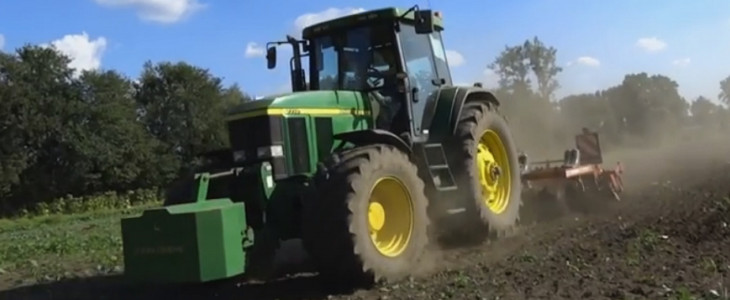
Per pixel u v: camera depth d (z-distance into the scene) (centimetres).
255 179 722
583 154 1255
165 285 728
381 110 866
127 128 5619
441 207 881
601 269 693
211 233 632
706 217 920
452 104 920
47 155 5297
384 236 745
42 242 1539
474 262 802
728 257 705
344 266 681
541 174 1148
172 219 633
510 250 866
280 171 736
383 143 787
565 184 1150
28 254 1310
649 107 5566
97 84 5569
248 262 677
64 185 5306
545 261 760
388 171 734
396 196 754
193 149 6406
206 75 6644
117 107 5606
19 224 3272
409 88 874
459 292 644
